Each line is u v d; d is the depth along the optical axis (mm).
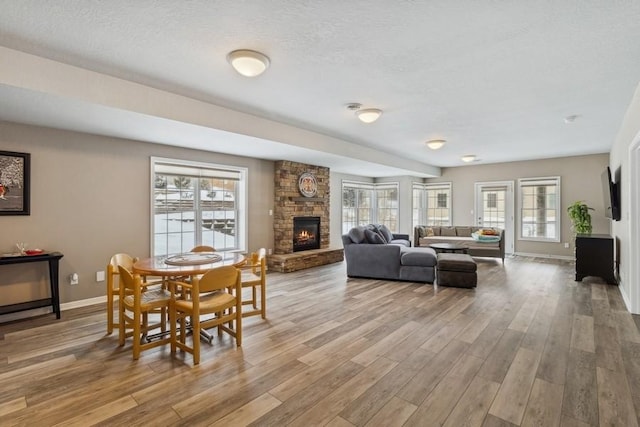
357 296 4305
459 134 5242
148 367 2402
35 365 2434
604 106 3795
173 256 3506
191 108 3514
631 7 1916
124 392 2074
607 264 4941
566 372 2309
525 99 3564
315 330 3117
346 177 8719
